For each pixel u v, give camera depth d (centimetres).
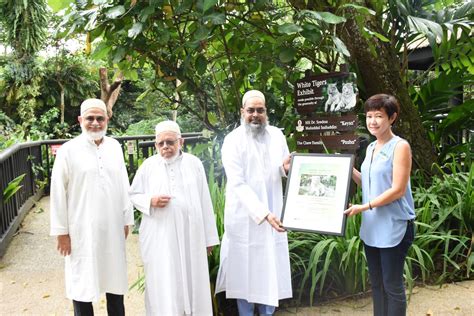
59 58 1259
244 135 283
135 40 371
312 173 249
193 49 387
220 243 318
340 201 237
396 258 228
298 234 347
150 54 397
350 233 333
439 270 359
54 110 1214
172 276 258
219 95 447
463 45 479
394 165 220
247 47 421
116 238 262
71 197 254
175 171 269
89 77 1291
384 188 225
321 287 307
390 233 226
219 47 430
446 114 547
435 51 468
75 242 253
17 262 427
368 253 243
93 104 260
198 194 272
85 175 253
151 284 262
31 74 1138
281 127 439
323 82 360
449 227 389
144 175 272
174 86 451
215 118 456
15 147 566
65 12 371
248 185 274
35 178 722
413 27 407
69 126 1281
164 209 262
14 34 1043
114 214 261
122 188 269
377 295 245
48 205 675
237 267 279
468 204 374
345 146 350
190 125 909
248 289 276
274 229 275
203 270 268
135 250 454
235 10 407
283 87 434
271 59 404
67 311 319
